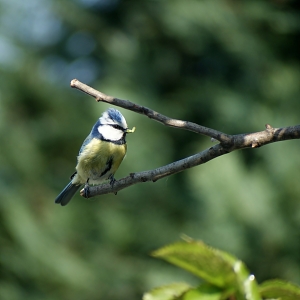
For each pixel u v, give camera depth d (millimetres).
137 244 12500
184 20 13969
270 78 13742
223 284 3383
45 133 13164
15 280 11078
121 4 14914
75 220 12188
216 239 10898
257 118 13289
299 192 11078
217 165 11211
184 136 13906
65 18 14445
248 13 14172
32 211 11938
